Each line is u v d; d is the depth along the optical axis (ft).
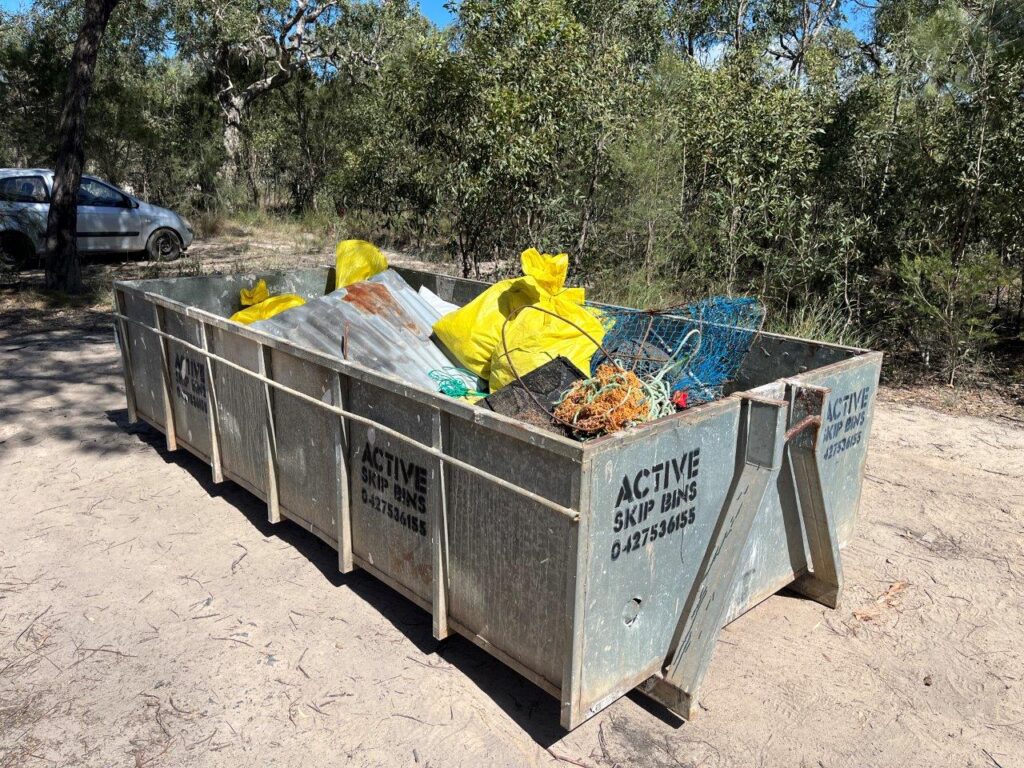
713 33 68.90
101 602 12.73
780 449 10.31
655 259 33.55
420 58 30.32
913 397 24.68
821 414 11.22
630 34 45.65
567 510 8.61
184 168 68.08
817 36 61.21
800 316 27.55
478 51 29.22
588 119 30.83
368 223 55.31
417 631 12.17
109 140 60.64
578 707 9.34
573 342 14.28
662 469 9.42
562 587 9.07
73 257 37.81
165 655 11.44
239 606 12.71
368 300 16.62
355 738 9.92
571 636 8.96
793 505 12.25
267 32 80.28
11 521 15.33
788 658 11.71
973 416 22.91
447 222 36.19
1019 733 10.26
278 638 11.90
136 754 9.60
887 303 28.84
